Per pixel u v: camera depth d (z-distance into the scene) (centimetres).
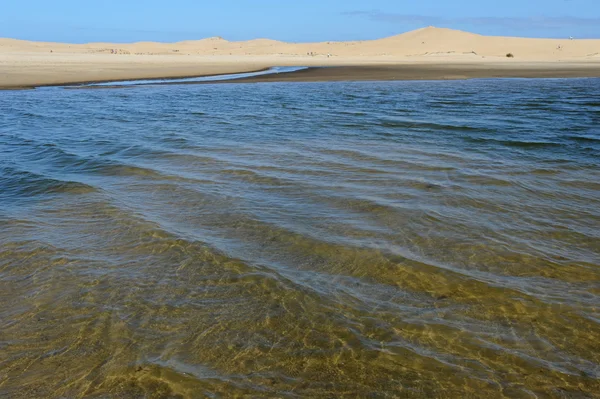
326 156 1045
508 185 840
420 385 359
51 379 366
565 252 581
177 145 1160
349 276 520
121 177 891
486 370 375
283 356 391
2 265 543
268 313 451
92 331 424
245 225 652
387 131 1348
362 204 734
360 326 431
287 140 1223
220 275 520
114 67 4406
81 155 1049
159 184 843
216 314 450
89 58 5956
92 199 762
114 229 641
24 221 674
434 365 380
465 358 389
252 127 1420
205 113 1725
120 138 1246
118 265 543
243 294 483
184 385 359
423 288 497
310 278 515
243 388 355
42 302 470
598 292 490
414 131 1347
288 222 662
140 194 789
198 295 481
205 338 414
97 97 2259
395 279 514
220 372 373
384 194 783
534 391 353
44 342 409
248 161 999
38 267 539
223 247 586
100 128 1401
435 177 884
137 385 359
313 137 1264
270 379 365
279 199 759
